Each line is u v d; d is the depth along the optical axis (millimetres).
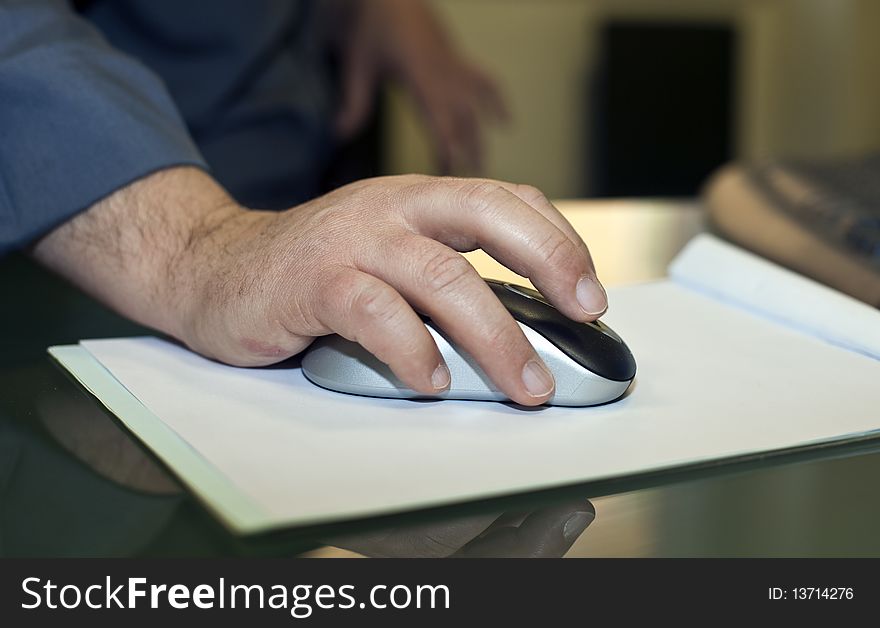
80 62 605
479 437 417
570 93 3312
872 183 894
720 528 336
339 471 375
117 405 456
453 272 440
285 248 483
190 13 1132
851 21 3125
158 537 329
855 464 398
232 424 429
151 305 550
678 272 696
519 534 333
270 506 341
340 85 1515
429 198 463
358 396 472
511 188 481
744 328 594
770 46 3406
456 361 456
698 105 3305
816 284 611
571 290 451
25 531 333
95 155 581
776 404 462
